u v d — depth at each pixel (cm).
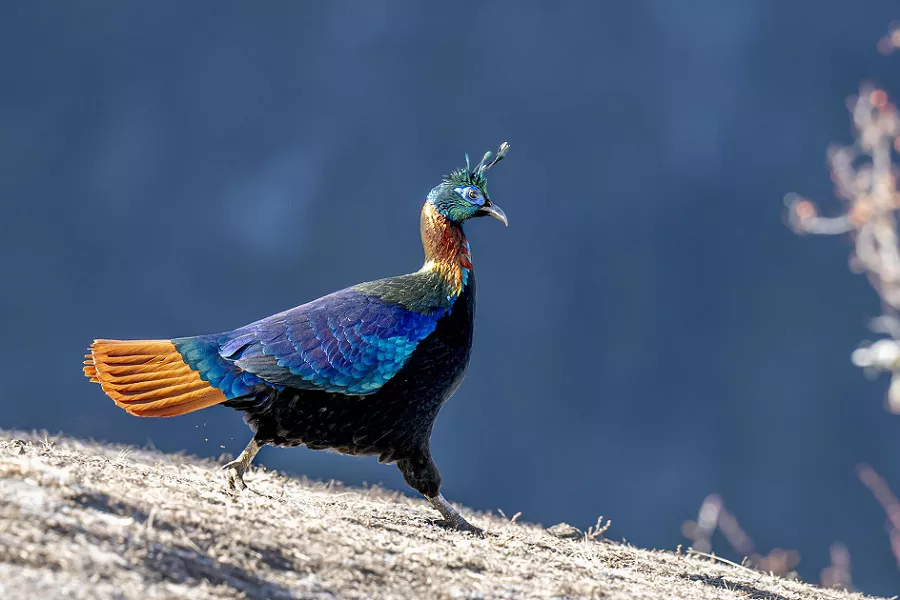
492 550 1120
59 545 798
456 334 1227
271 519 1009
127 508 899
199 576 826
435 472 1232
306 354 1149
